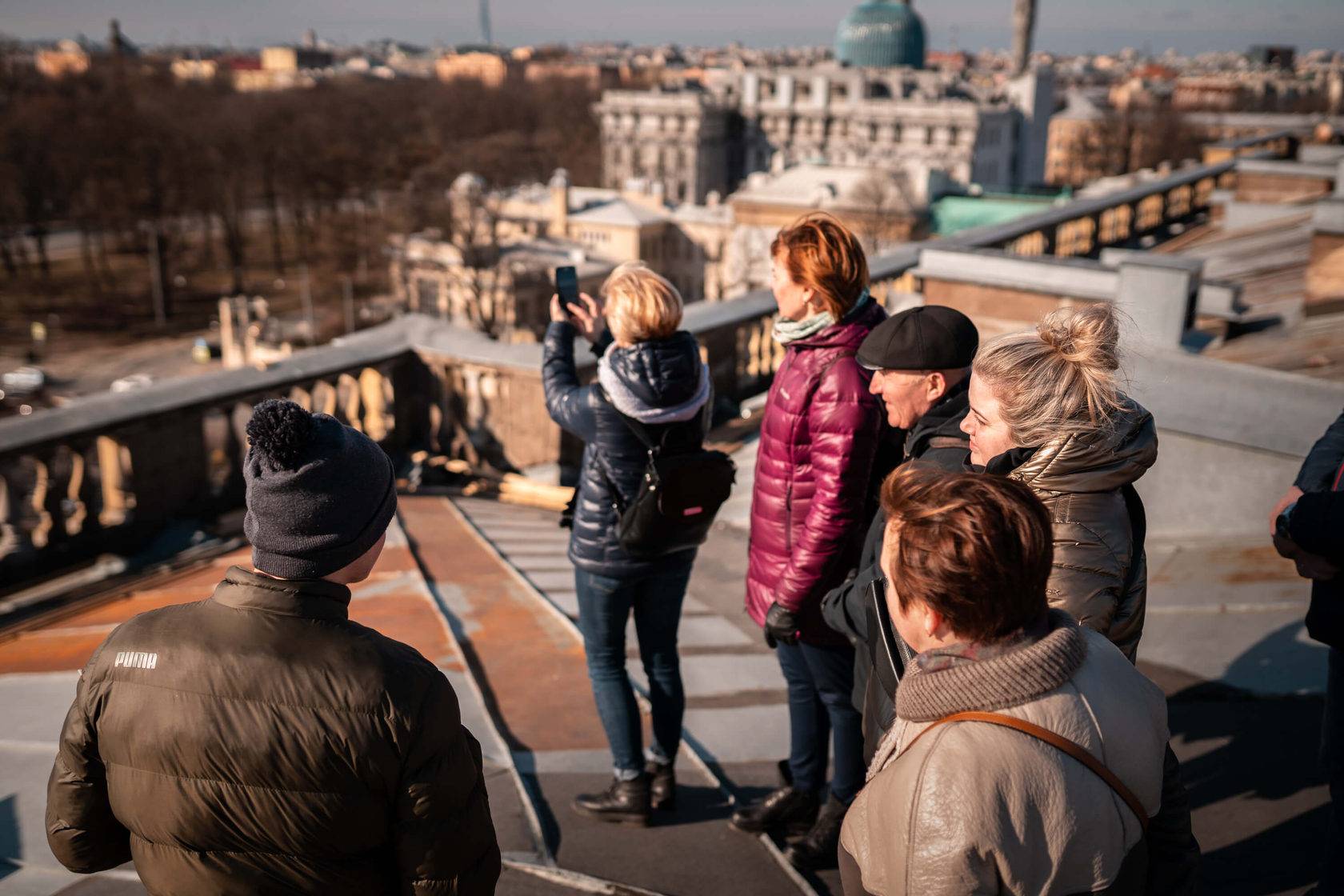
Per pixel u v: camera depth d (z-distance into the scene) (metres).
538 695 4.04
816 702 3.12
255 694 1.45
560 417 3.10
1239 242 13.25
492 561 5.62
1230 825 3.21
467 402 7.56
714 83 131.38
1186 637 4.46
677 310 2.91
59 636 4.63
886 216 75.69
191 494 6.39
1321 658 4.19
